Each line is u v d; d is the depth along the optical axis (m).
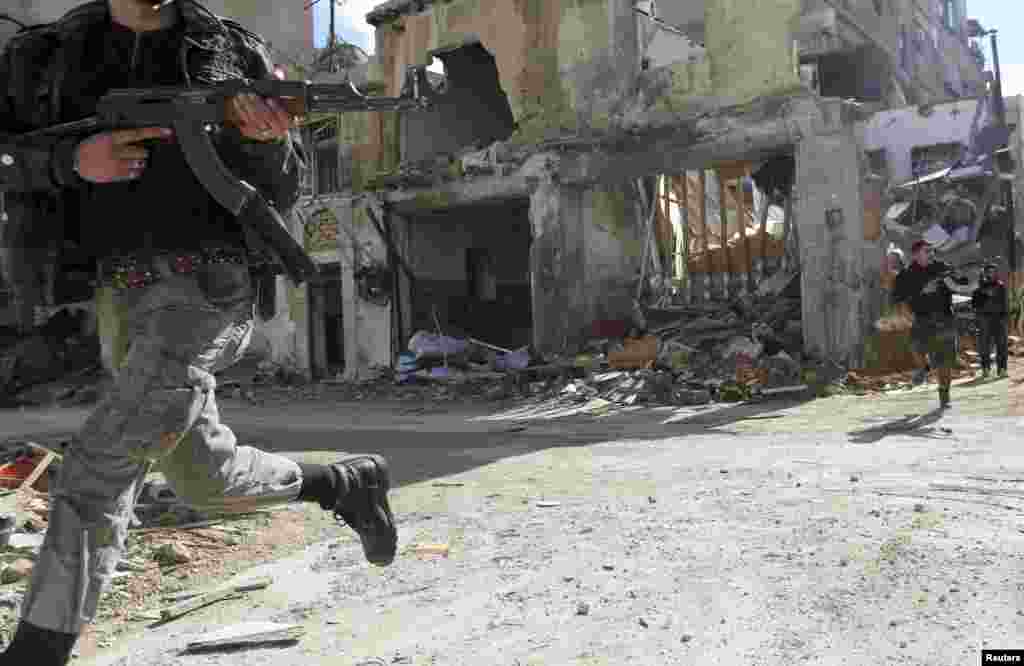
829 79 22.95
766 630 2.43
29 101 1.71
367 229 18.69
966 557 3.01
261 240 1.70
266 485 1.81
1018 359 12.67
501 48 16.59
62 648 1.51
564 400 12.68
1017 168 17.17
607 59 15.17
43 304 1.85
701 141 13.99
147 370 1.57
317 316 20.19
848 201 12.47
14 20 1.79
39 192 1.79
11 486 5.38
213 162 1.63
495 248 20.64
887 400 10.02
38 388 21.17
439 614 2.82
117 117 1.61
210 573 3.62
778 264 16.48
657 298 17.16
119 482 1.58
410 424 11.51
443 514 4.61
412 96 1.74
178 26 1.77
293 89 1.68
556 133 15.78
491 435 9.54
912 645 2.24
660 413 10.91
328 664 2.41
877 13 24.06
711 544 3.45
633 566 3.20
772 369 12.16
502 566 3.35
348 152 19.41
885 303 12.83
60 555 1.52
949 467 5.17
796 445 6.95
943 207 15.84
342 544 4.00
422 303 18.86
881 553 3.13
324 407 15.05
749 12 13.43
